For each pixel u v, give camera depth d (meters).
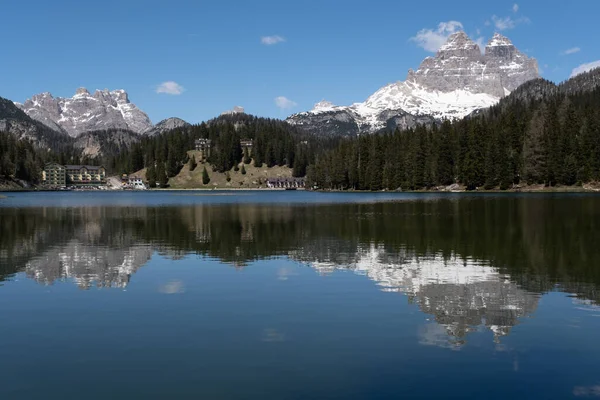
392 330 22.56
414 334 22.02
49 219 84.94
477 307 26.30
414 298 28.23
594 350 20.00
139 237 57.50
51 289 30.95
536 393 16.42
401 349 20.23
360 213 93.12
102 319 24.48
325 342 21.05
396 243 50.75
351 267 37.69
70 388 16.92
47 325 23.55
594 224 65.50
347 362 18.91
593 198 136.88
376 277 34.03
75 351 20.22
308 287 31.11
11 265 39.31
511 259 40.53
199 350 20.23
